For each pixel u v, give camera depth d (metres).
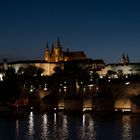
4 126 163.00
